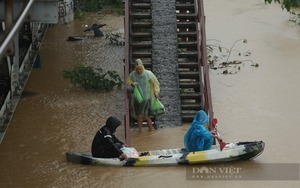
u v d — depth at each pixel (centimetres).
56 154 3045
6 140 3219
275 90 3938
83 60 4525
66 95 3856
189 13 3819
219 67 4378
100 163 2875
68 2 5534
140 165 2864
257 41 4997
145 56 3616
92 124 3419
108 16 5844
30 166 2911
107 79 3956
